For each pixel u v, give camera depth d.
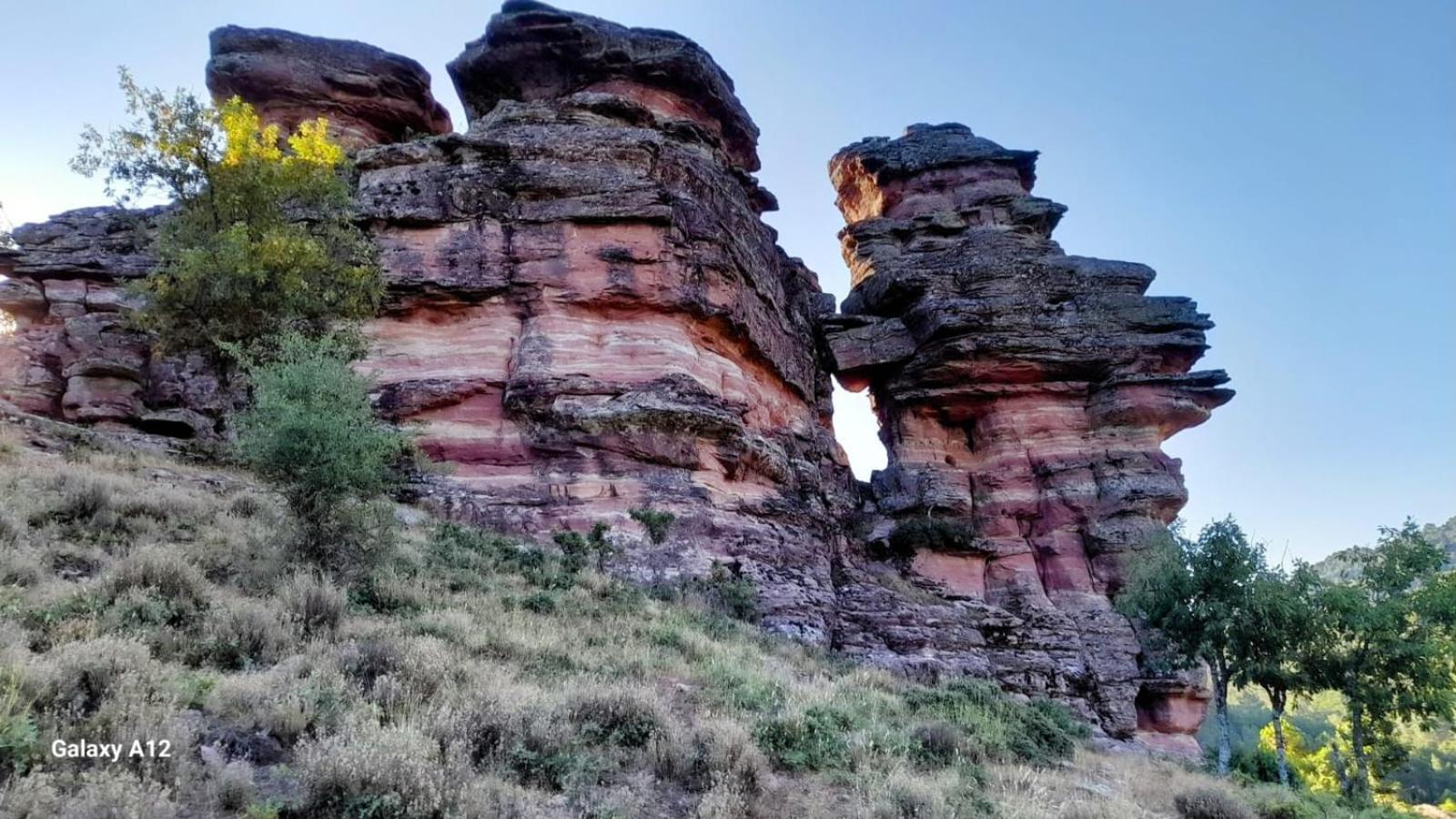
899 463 39.38
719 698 10.87
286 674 7.87
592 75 36.06
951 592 33.34
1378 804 19.69
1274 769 27.09
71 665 6.43
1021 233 44.72
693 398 26.38
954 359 38.19
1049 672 27.94
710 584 22.69
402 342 26.73
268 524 14.51
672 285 27.86
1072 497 35.41
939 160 47.94
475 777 6.47
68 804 4.55
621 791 7.09
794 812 7.75
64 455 16.52
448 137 29.36
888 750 10.08
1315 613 22.61
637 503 24.12
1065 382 37.94
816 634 24.08
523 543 21.41
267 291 22.23
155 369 28.72
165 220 24.48
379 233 27.70
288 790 5.80
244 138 23.47
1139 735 29.33
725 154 37.38
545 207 28.44
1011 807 8.93
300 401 13.48
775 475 29.75
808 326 41.97
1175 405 36.19
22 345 29.34
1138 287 40.62
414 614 11.87
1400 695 23.08
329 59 36.88
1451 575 24.56
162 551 10.70
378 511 13.77
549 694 9.05
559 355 26.19
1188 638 24.08
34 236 31.59
